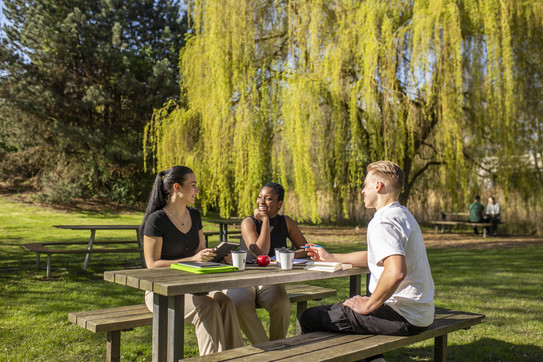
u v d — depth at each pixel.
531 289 6.30
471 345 3.86
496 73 11.06
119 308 3.19
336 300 5.58
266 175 14.01
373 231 2.47
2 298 5.22
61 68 20.05
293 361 2.17
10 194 20.08
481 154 13.32
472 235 16.91
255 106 12.60
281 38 13.51
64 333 3.95
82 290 5.84
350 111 11.87
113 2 22.05
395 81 11.63
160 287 2.31
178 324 2.45
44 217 16.58
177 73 22.61
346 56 12.05
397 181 2.62
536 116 12.39
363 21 11.70
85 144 20.47
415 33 10.88
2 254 8.92
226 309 2.96
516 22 11.61
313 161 12.16
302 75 11.84
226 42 12.38
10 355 3.38
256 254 3.61
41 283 6.23
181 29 23.73
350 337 2.56
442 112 11.55
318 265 3.03
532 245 13.12
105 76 21.64
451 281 6.95
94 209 19.64
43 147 20.47
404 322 2.49
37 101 19.36
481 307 5.18
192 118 14.41
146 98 21.34
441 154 14.05
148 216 3.20
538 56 11.94
